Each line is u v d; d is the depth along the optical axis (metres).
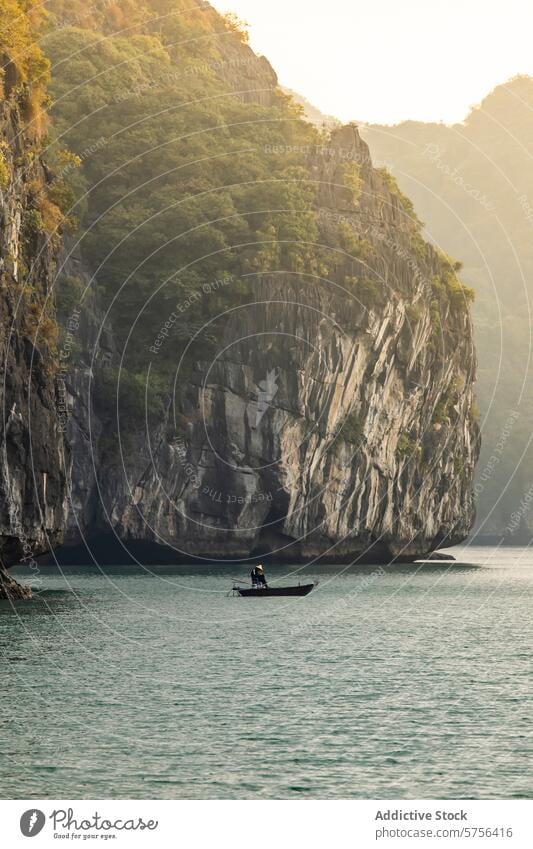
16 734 34.22
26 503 72.31
